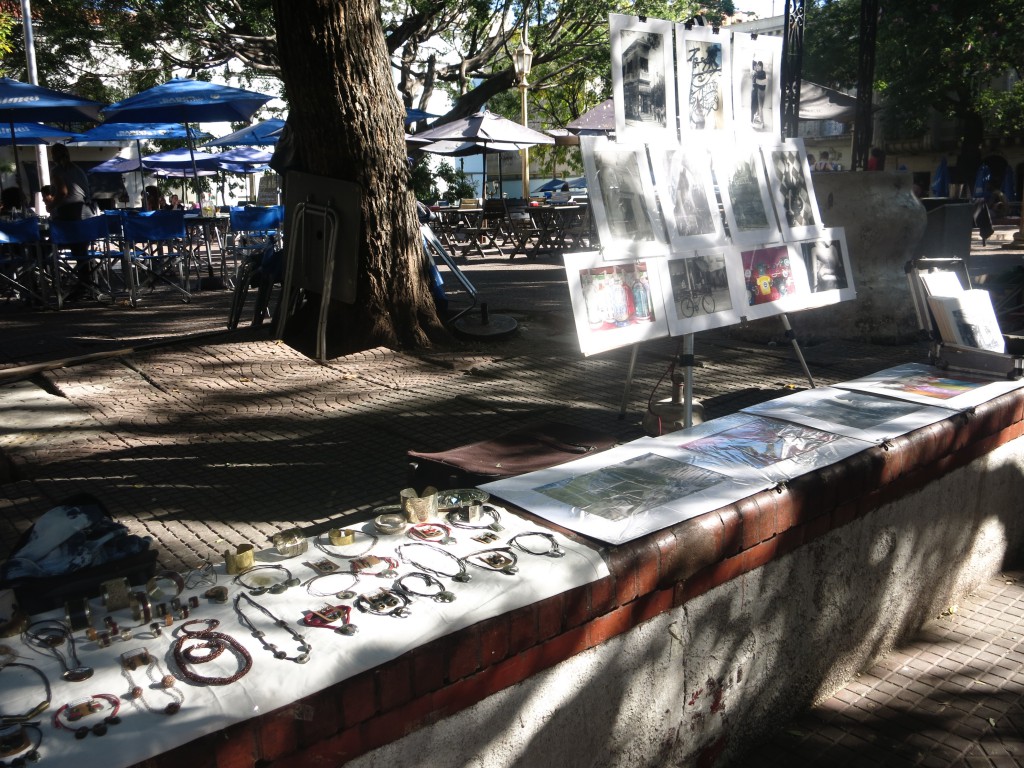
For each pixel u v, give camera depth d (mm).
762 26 40219
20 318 9922
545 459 3281
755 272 4570
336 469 4441
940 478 3430
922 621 3570
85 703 1587
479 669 1951
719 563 2516
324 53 6574
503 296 10695
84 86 25766
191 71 24156
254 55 22969
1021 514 4102
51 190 11250
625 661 2320
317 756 1708
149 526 3707
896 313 7129
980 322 4344
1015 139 36469
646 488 2703
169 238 11352
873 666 3334
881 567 3213
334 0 6453
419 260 7383
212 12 21938
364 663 1759
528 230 16797
